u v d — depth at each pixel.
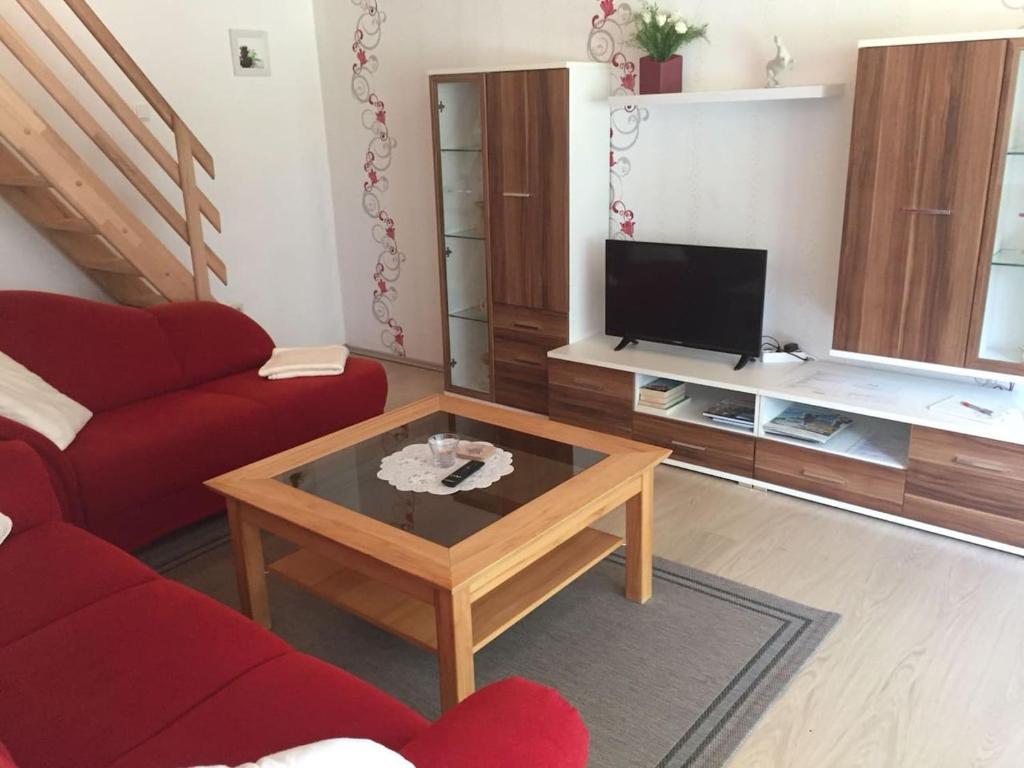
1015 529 2.87
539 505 2.28
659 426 3.72
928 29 3.15
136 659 1.75
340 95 5.26
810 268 3.66
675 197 3.99
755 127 3.66
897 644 2.45
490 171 4.14
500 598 2.33
